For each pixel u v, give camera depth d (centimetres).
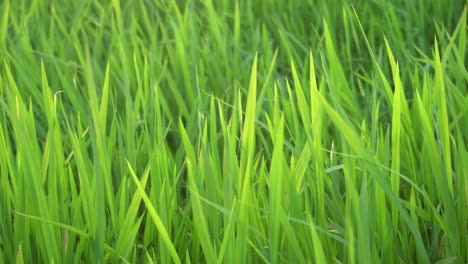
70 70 216
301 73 221
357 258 129
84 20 277
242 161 132
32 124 147
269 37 262
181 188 185
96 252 131
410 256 135
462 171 134
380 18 264
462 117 160
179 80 221
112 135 161
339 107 136
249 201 132
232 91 211
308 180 136
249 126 131
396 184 134
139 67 219
